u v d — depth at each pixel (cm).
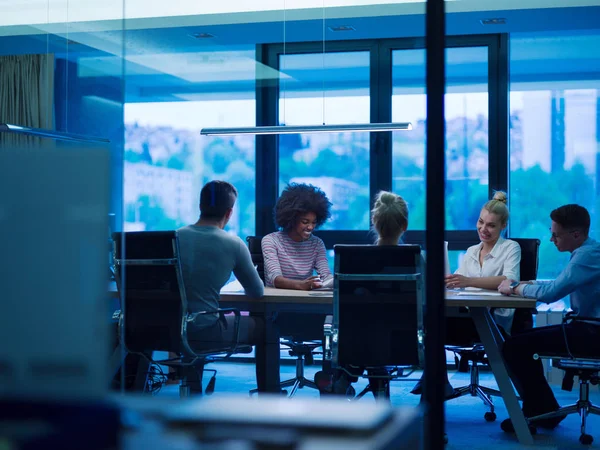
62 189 80
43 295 81
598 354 313
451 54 521
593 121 504
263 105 508
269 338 317
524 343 328
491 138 518
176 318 304
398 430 79
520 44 512
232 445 74
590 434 330
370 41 493
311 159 446
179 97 512
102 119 530
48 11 551
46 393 81
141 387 308
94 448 79
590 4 480
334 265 276
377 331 273
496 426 342
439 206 153
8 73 562
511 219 516
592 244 326
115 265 308
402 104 489
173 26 516
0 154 81
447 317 346
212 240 308
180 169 451
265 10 504
